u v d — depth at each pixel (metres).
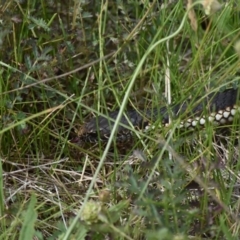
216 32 6.36
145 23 6.44
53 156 6.00
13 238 4.33
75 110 5.91
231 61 5.78
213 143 5.73
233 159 5.67
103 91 6.14
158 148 5.35
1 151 5.84
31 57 6.22
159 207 4.19
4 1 5.97
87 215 3.46
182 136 5.58
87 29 6.40
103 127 5.93
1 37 5.66
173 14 6.50
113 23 6.63
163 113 5.89
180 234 3.62
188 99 5.93
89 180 5.62
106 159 5.88
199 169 4.48
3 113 5.72
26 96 6.14
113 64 6.53
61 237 3.98
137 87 6.34
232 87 6.12
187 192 4.41
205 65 6.30
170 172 4.06
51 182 5.59
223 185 4.79
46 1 6.38
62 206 5.13
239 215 4.62
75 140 6.03
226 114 5.99
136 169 5.41
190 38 6.20
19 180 5.59
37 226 4.71
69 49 6.18
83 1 6.09
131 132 5.90
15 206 4.76
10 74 5.84
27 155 5.93
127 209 4.61
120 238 4.07
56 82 6.04
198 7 6.56
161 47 6.17
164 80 6.11
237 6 6.55
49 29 6.07
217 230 4.21
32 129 6.05
